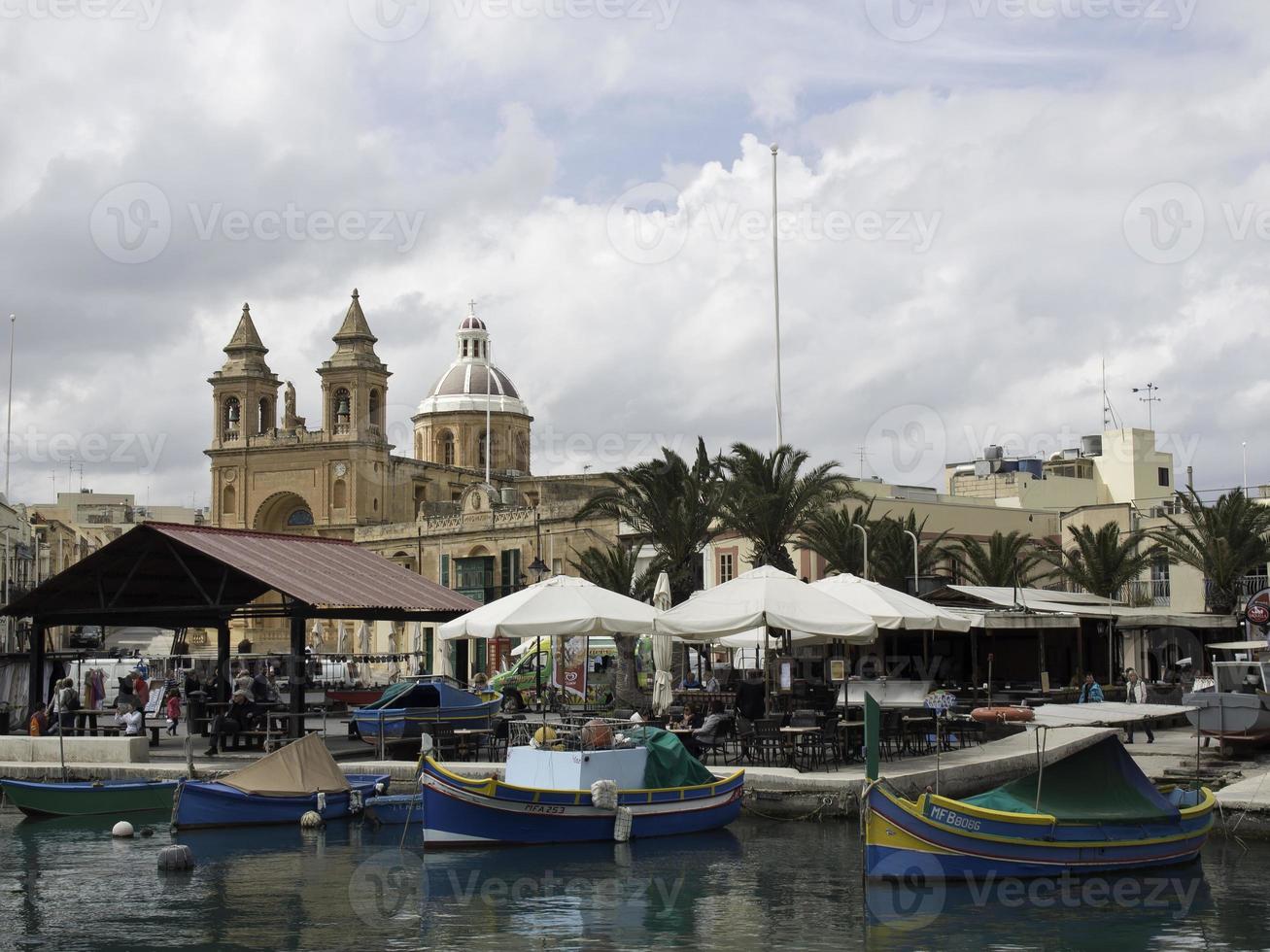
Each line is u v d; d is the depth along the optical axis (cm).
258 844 2728
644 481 5275
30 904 2227
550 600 3378
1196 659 5588
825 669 4856
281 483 11156
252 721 3866
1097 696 4066
